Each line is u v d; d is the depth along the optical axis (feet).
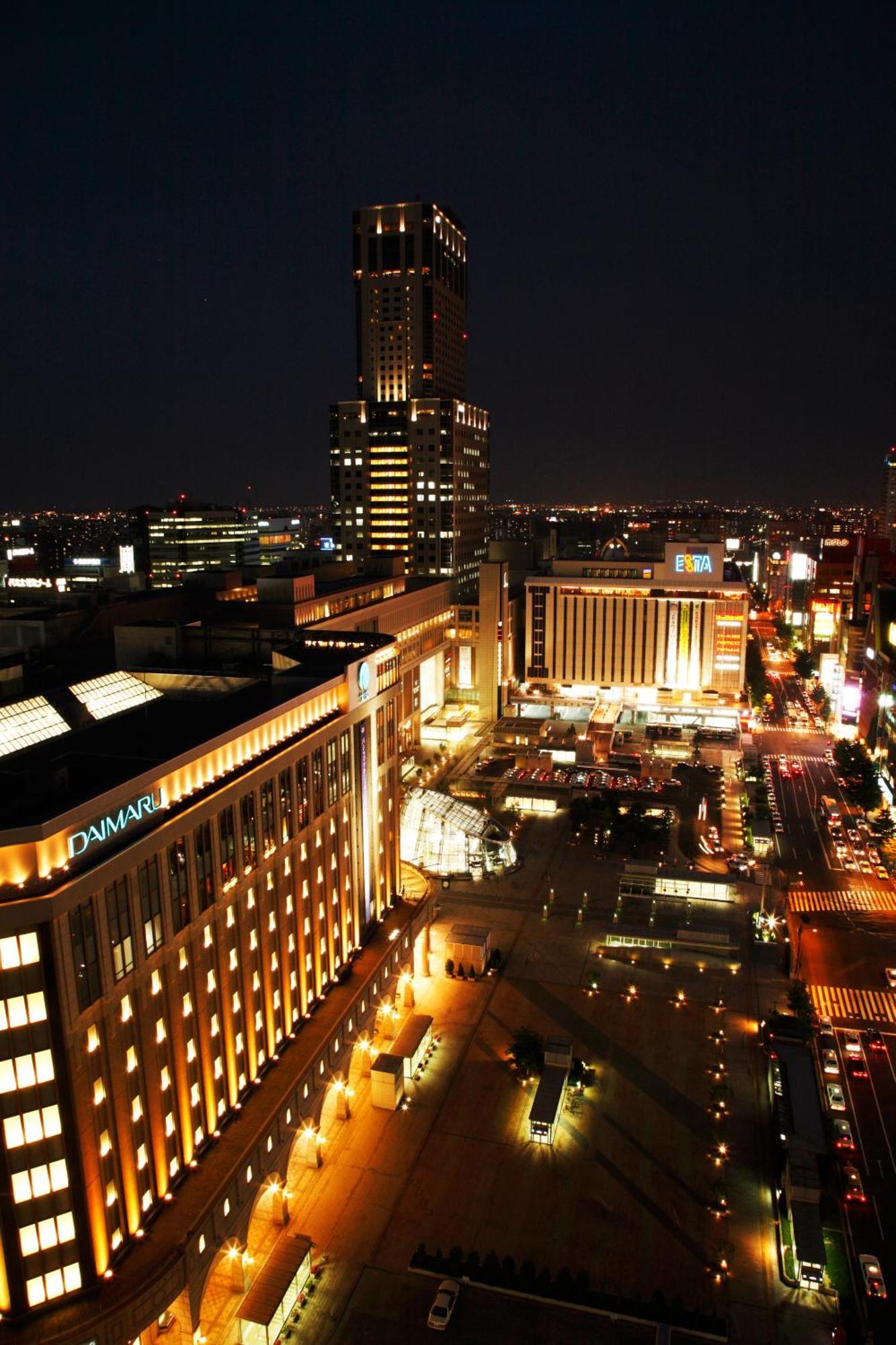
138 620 599.16
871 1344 249.34
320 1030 339.98
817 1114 330.95
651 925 494.18
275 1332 254.47
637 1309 260.21
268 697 359.25
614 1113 345.51
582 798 652.48
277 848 322.34
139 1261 234.38
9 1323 214.48
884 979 446.19
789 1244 283.38
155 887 249.55
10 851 206.69
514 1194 305.94
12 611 598.75
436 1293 266.77
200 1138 274.77
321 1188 310.24
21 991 207.51
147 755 276.62
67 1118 216.33
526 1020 406.82
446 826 564.71
